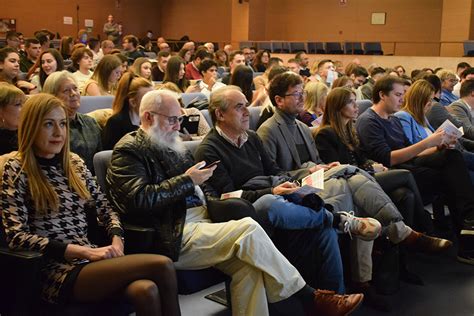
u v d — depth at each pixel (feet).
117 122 10.66
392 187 10.42
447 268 11.18
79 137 10.39
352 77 24.90
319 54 46.62
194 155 9.37
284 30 60.08
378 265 9.75
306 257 8.64
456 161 11.43
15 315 6.27
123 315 6.81
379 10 53.67
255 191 8.88
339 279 8.70
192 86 19.49
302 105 10.82
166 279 6.49
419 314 9.11
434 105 15.06
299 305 9.18
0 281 6.38
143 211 7.54
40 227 6.73
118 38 57.06
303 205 8.52
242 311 7.48
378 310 9.21
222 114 9.35
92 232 7.35
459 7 47.09
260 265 7.36
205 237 7.64
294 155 10.73
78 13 59.31
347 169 9.93
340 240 9.46
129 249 7.48
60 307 6.47
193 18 63.98
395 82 12.05
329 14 56.80
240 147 9.54
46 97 6.82
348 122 11.55
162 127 8.13
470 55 39.81
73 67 19.38
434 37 50.90
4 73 16.52
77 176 7.15
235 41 60.64
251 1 59.82
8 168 6.66
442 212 12.75
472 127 15.14
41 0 56.95
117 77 15.52
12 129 8.25
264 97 16.11
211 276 7.89
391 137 12.12
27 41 24.16
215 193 8.95
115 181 7.74
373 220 8.89
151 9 65.36
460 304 9.52
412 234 9.68
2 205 6.55
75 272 6.51
